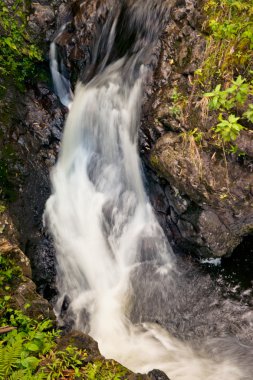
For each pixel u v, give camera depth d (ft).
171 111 18.48
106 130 21.93
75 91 24.17
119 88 21.76
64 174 22.20
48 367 12.59
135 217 21.43
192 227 19.08
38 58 24.36
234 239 19.39
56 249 19.93
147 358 16.48
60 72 25.07
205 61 18.22
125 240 21.09
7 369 11.82
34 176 20.75
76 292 19.52
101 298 19.36
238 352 16.47
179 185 18.08
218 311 18.17
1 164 19.30
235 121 15.23
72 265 19.94
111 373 12.71
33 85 23.98
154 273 20.11
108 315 18.61
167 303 18.84
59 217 20.77
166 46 20.35
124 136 21.07
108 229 21.26
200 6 19.65
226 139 15.52
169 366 16.03
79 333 14.01
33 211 19.92
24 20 25.03
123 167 21.52
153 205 21.01
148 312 18.61
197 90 18.24
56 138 23.00
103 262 20.42
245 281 19.22
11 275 15.44
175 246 20.90
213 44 18.20
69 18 25.11
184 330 17.65
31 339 13.33
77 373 12.50
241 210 17.72
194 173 17.54
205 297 18.81
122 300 19.22
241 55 17.31
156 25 21.12
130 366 16.11
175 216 19.89
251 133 16.67
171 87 19.27
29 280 15.62
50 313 15.05
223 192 17.34
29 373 12.05
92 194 21.90
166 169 18.17
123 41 22.66
